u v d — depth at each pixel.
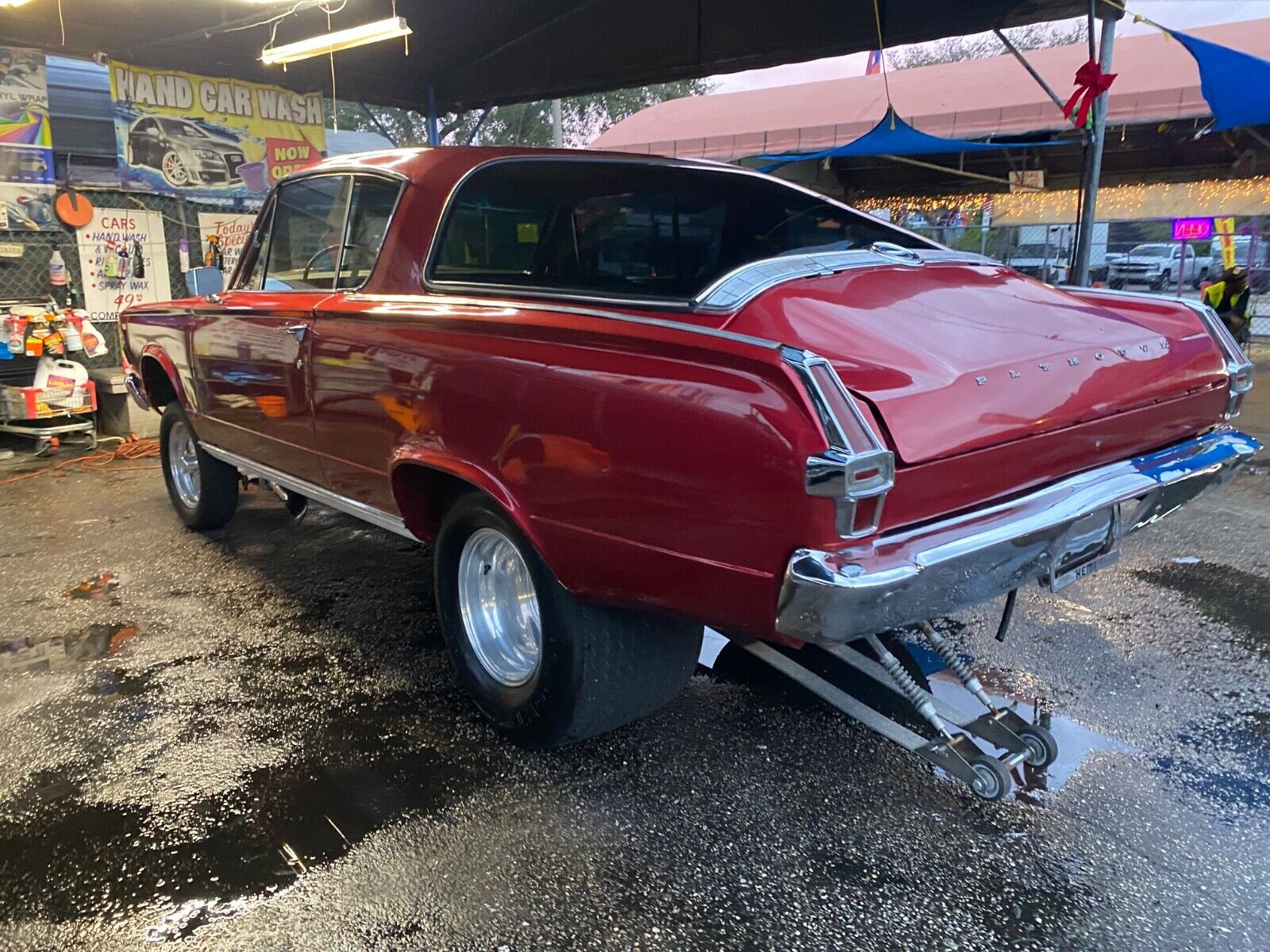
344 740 3.05
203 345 4.35
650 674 2.76
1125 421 2.58
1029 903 2.27
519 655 3.01
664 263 3.83
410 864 2.43
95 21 7.43
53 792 2.76
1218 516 5.43
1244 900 2.27
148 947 2.15
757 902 2.28
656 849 2.49
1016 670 3.48
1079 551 2.55
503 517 2.71
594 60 8.97
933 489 2.11
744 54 8.25
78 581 4.55
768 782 2.80
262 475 4.23
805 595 1.96
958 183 15.59
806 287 2.54
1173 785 2.75
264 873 2.40
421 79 10.02
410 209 3.21
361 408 3.20
